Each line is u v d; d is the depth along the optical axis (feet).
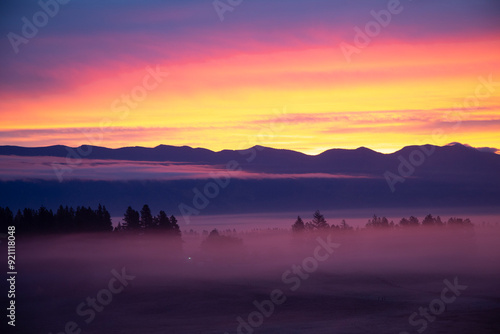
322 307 296.30
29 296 298.15
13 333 238.68
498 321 237.66
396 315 262.47
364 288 371.35
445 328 225.97
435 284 390.01
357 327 232.94
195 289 344.90
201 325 251.39
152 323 256.93
